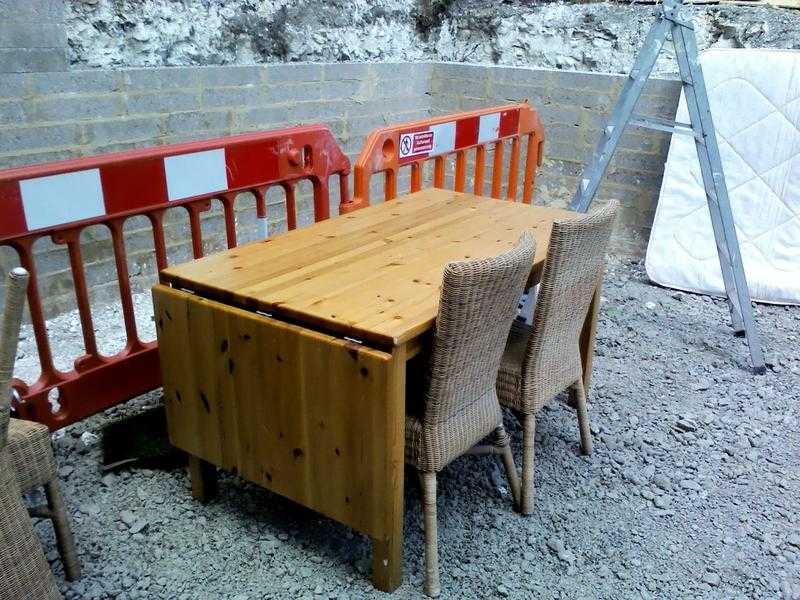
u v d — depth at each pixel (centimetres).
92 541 229
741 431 302
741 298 357
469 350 198
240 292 211
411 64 554
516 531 239
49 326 384
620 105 362
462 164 385
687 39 340
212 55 434
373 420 190
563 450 287
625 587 216
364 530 204
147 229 424
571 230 215
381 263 238
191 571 218
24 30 345
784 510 253
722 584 219
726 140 439
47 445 197
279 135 289
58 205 227
